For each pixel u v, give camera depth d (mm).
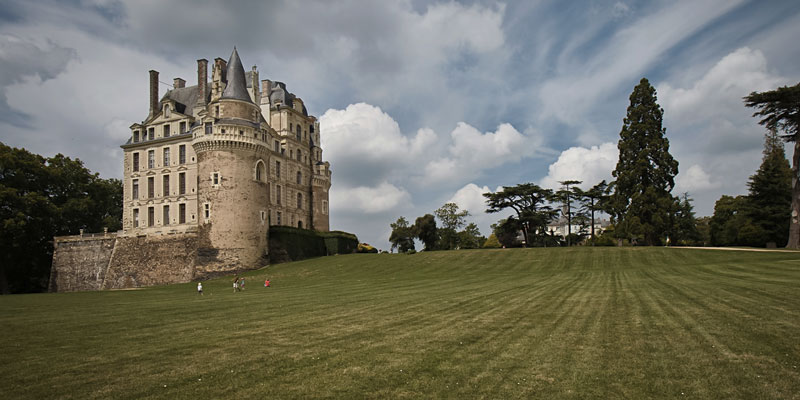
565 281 33656
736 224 66062
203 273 58188
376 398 9094
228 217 59156
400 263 56969
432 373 10492
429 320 16984
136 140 73938
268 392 9469
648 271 38375
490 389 9453
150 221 70688
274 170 72062
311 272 55156
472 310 19312
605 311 17844
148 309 23109
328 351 12508
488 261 54625
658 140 62781
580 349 12094
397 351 12383
